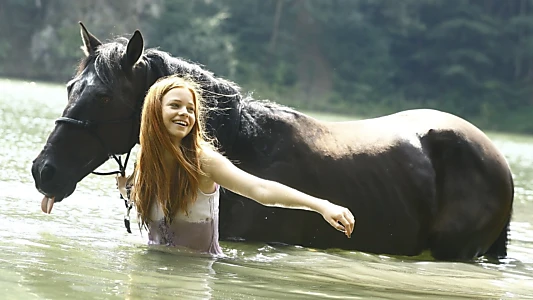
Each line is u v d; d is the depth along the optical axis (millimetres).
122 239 7219
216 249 6781
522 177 18688
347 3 80688
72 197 9930
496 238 8805
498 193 8562
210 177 6312
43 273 5492
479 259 8570
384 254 8320
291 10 79000
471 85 80250
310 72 77000
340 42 80250
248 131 7926
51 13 64938
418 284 6535
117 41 8102
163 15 68438
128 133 7539
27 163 12500
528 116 75875
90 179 11852
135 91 7500
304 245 8016
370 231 8211
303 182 7949
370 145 8406
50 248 6477
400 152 8414
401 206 8273
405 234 8336
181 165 6316
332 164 8117
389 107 76062
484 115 76062
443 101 78875
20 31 64625
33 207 8750
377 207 8203
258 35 77625
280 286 5773
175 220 6586
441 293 6180
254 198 6020
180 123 6195
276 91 72438
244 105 8094
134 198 6605
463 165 8492
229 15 74312
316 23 79938
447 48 82812
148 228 6812
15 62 63000
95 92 7344
